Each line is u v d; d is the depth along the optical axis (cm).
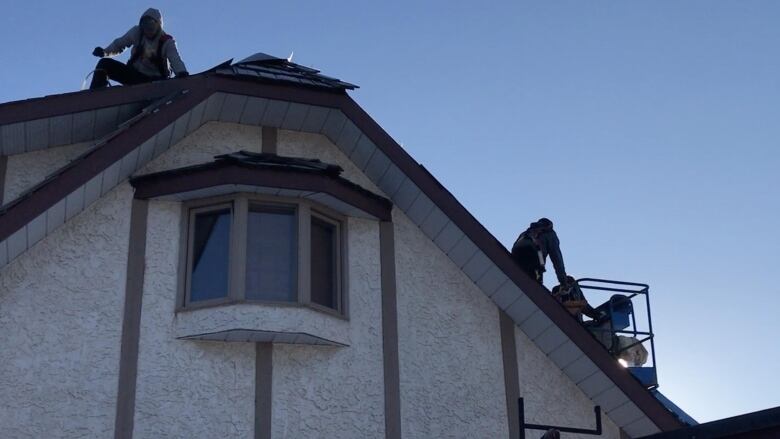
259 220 1170
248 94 1196
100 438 1051
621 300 1384
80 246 1115
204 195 1162
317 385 1140
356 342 1178
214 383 1105
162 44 1298
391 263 1235
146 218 1152
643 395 1223
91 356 1078
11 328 1062
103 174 1105
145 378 1087
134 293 1116
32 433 1033
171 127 1156
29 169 1183
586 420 1246
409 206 1256
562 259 1372
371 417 1152
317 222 1207
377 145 1231
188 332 1107
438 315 1233
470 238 1226
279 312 1117
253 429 1096
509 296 1241
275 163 1154
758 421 921
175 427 1077
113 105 1177
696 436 977
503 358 1241
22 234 1053
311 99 1222
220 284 1138
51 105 1142
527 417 1220
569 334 1219
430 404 1188
